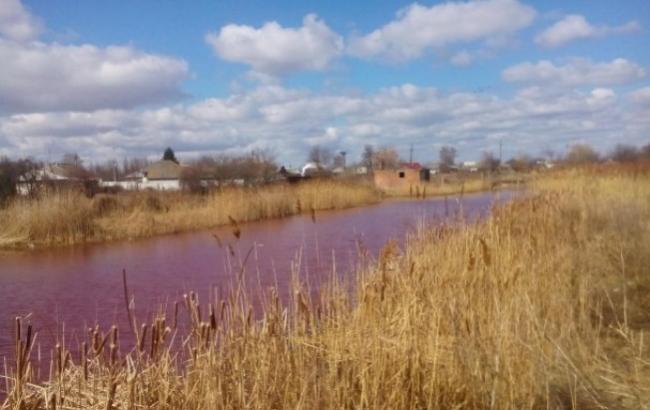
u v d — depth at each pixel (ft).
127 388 12.99
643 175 76.38
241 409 13.43
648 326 22.24
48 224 58.34
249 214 79.87
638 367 17.79
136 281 36.76
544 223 33.32
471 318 17.07
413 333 16.15
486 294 19.75
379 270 20.39
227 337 14.73
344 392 14.38
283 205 86.94
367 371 14.93
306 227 67.41
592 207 44.70
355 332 16.34
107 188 96.17
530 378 15.31
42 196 64.39
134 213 69.05
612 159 118.21
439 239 25.70
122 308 28.99
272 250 48.01
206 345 14.24
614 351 19.57
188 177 116.47
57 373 12.62
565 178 73.20
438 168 213.87
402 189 150.41
